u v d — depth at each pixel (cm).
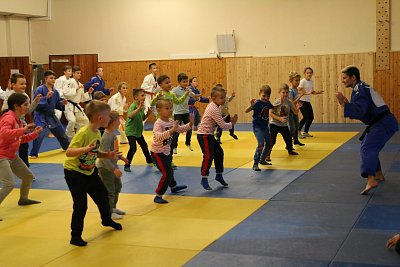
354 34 1880
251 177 973
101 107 619
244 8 1995
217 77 2020
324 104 1912
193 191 875
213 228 663
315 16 1919
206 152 871
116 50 2175
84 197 622
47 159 1266
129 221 707
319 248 574
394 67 1830
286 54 1964
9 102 762
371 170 801
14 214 770
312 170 1021
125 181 973
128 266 541
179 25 2081
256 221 688
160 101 802
